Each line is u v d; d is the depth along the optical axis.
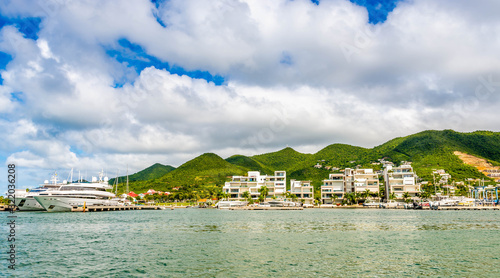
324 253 36.28
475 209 134.12
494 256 34.84
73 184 116.75
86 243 42.97
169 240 45.56
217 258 33.69
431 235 50.25
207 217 92.00
